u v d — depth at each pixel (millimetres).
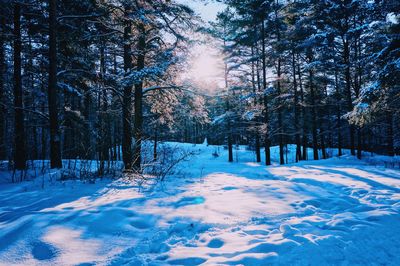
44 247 2793
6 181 7285
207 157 28703
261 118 21812
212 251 2838
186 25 11445
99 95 12688
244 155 28781
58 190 5871
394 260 2727
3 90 11695
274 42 17844
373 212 4156
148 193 5582
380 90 10406
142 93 11297
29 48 11703
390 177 8383
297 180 8023
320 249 2822
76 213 3848
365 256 2766
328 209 4680
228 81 21016
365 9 15242
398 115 12789
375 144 28750
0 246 2793
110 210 4031
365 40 15703
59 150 8695
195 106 13516
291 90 21156
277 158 26719
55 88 8641
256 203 4805
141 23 10438
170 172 9359
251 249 2836
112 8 10312
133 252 2826
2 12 10133
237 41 17734
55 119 8617
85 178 7332
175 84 12672
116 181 7105
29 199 5039
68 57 11406
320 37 16219
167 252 2836
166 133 20172
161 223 3701
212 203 4766
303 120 21578
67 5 10492
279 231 3402
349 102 17203
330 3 16578
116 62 16078
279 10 17438
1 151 11648
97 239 3102
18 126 9508
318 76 20109
